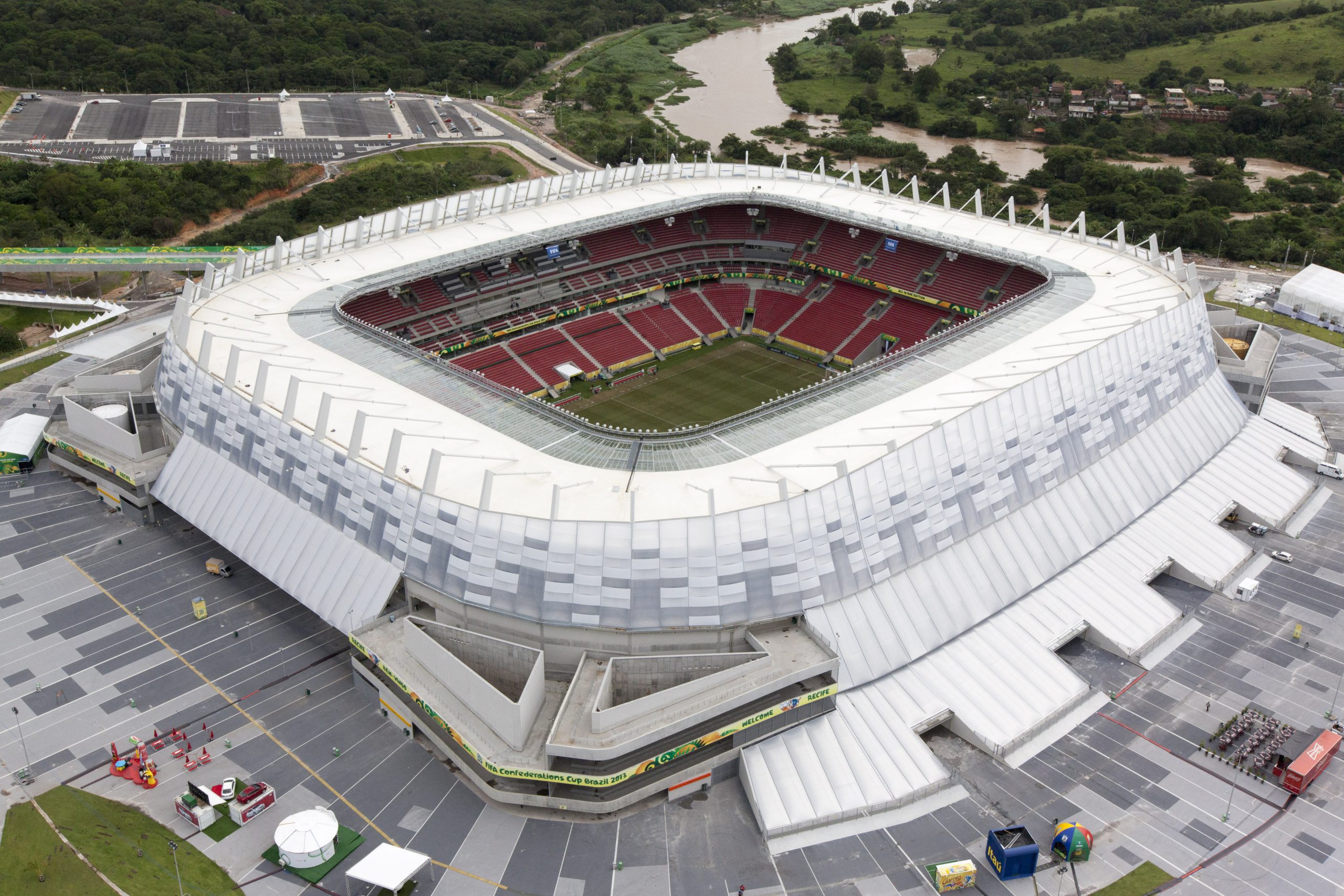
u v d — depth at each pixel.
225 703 126.19
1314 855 109.44
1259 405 195.00
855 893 104.06
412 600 128.62
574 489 127.94
